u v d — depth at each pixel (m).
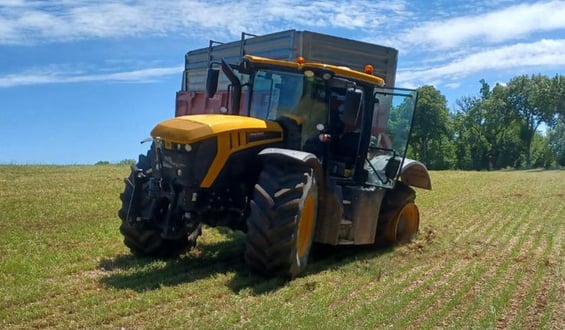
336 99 7.70
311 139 7.45
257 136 6.97
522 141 73.00
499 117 72.50
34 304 5.54
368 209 8.07
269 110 7.62
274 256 6.36
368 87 7.89
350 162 7.85
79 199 12.19
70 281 6.29
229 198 6.99
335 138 7.75
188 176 6.58
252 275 6.71
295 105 7.44
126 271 6.77
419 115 67.12
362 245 8.84
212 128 6.57
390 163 8.14
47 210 10.67
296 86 7.48
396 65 11.32
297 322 5.26
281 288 6.36
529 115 73.19
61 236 8.50
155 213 7.01
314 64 7.37
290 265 6.46
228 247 8.25
